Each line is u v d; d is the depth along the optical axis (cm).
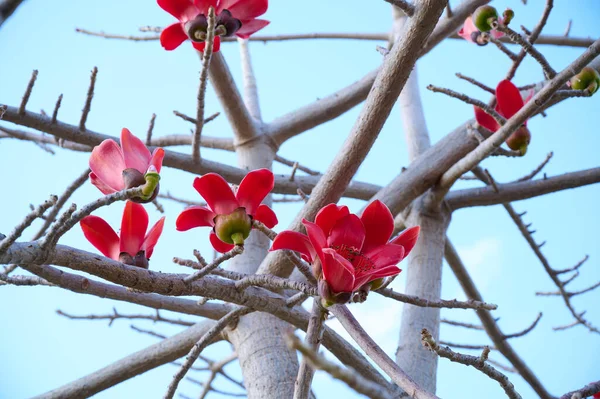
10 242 135
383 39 271
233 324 193
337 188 166
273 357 188
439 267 210
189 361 158
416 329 199
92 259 143
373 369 180
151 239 154
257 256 208
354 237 138
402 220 218
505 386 143
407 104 253
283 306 162
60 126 196
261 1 164
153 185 143
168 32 165
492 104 188
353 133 164
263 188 146
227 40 274
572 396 148
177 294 149
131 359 194
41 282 151
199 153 203
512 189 216
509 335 219
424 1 158
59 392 191
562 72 172
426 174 208
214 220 146
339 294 138
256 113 244
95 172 146
